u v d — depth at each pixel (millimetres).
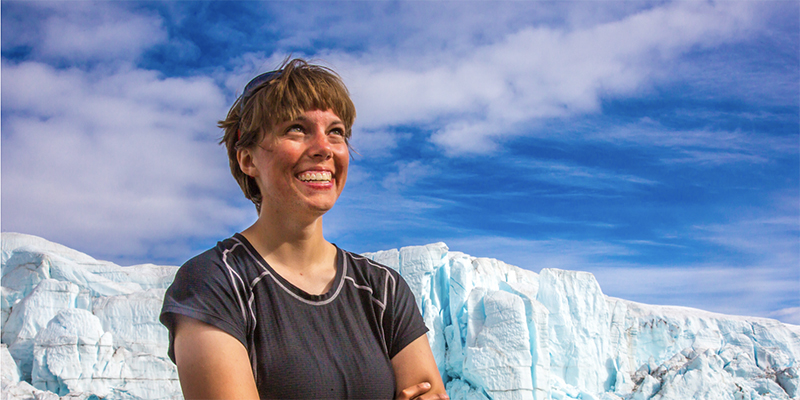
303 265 1291
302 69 1310
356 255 1398
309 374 1142
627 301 26141
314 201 1227
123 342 19562
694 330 24828
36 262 20625
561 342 22297
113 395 17812
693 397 20281
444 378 20641
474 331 20266
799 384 21891
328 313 1232
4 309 19828
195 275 1162
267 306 1183
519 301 19844
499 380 18500
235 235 1288
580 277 23578
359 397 1184
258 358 1143
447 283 22078
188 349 1093
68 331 18203
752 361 23016
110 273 21641
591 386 21750
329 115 1270
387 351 1310
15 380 17906
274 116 1228
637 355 24391
